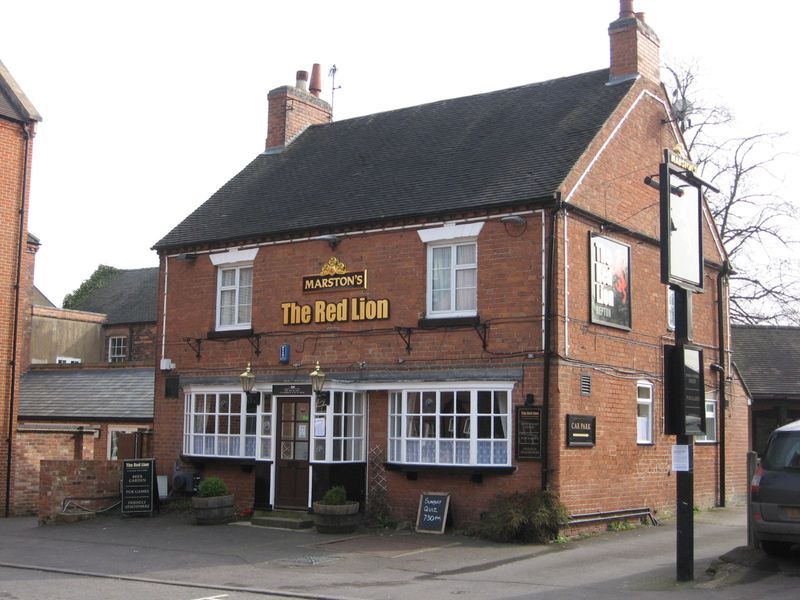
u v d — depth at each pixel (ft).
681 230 40.60
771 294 103.81
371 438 59.57
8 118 75.10
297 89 81.25
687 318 40.27
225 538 54.19
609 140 59.67
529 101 68.18
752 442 85.10
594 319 56.18
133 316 134.31
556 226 53.47
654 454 62.13
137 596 36.83
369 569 43.24
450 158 64.28
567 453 52.80
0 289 73.92
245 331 65.57
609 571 41.52
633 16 65.05
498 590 37.37
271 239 65.21
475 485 54.65
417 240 58.65
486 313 55.26
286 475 61.57
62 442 76.59
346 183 67.72
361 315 60.39
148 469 65.41
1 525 64.44
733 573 38.93
